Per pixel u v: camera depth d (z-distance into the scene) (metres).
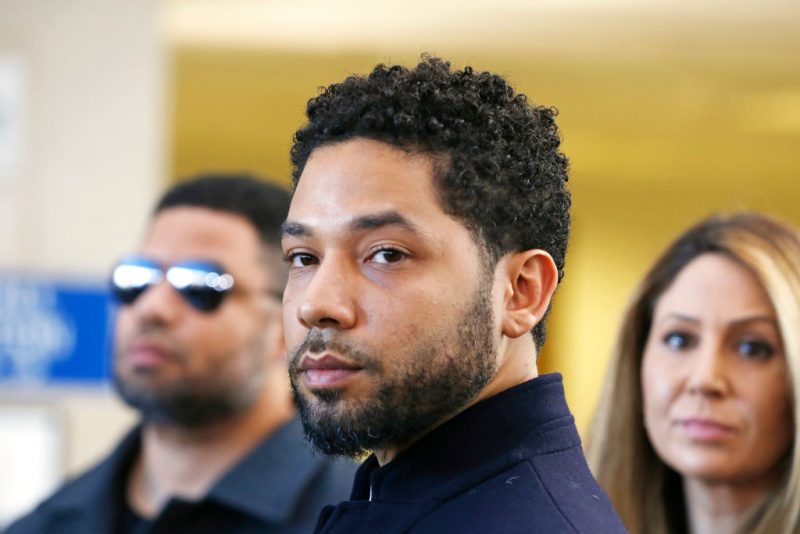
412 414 3.17
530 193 3.39
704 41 17.33
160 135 12.52
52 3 12.31
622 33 17.05
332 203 3.20
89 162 12.31
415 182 3.18
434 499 3.20
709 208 22.73
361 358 3.13
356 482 3.64
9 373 11.00
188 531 6.30
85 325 11.21
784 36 16.98
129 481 6.83
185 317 6.58
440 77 3.40
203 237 6.74
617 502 6.18
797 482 5.60
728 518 5.79
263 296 6.76
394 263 3.15
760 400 5.66
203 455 6.60
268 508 6.30
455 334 3.17
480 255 3.24
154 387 6.52
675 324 5.88
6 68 12.14
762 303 5.70
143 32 12.49
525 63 18.28
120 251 12.27
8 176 12.09
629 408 6.20
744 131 21.05
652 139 21.42
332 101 3.37
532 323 3.37
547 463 3.29
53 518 6.70
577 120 20.53
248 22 16.28
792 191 22.27
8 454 11.61
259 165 20.25
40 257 12.11
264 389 6.71
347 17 16.14
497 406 3.32
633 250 22.92
